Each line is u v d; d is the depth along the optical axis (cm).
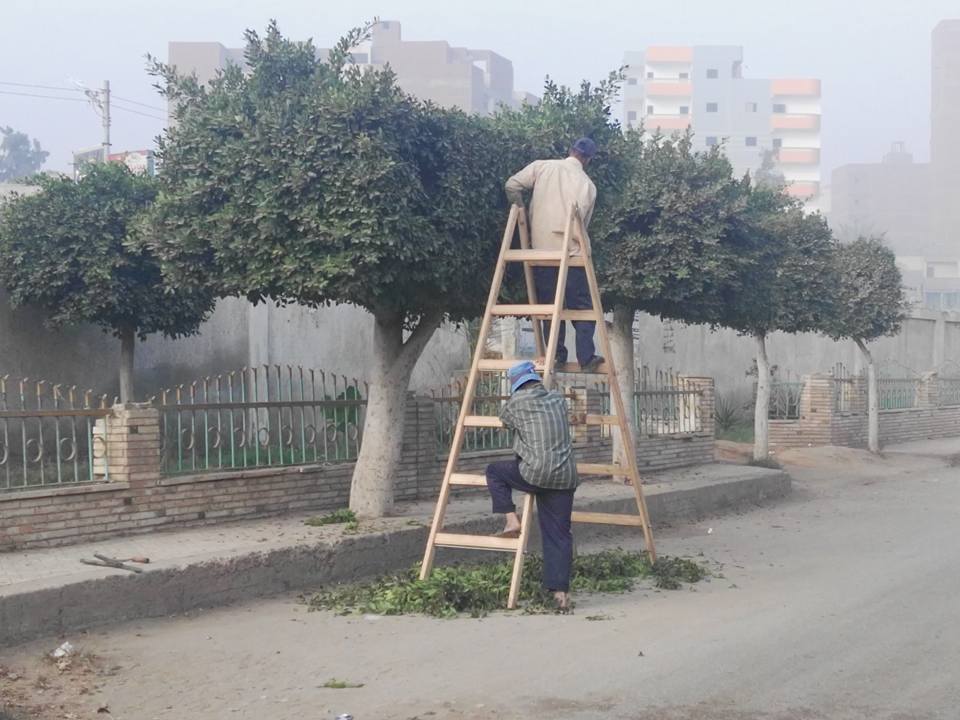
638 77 11600
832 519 1496
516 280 1102
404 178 952
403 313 1139
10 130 8081
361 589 944
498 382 1496
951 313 3434
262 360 1745
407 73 9600
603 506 1340
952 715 586
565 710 590
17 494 941
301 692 645
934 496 1762
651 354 2666
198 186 984
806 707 596
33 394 1519
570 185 983
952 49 11675
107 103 3731
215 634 797
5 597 754
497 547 897
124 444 1019
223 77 1065
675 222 1327
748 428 2684
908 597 904
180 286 1058
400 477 1297
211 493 1091
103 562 866
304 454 1201
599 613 854
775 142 11194
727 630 776
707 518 1513
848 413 2455
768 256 1495
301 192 941
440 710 596
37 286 1385
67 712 619
